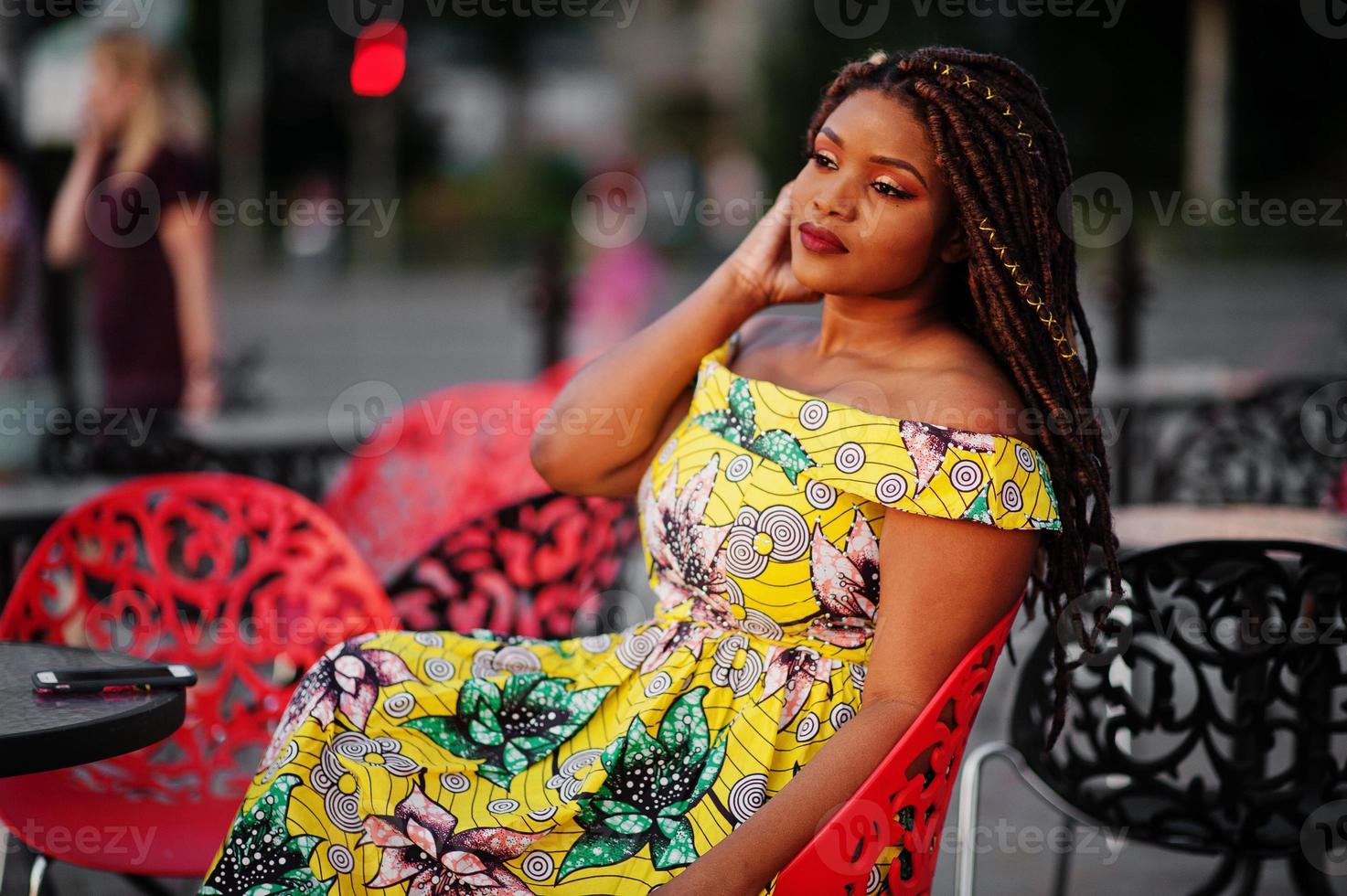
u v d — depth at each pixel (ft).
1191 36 74.95
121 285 18.97
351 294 73.10
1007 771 13.21
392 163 104.47
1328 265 68.95
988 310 6.43
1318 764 7.45
